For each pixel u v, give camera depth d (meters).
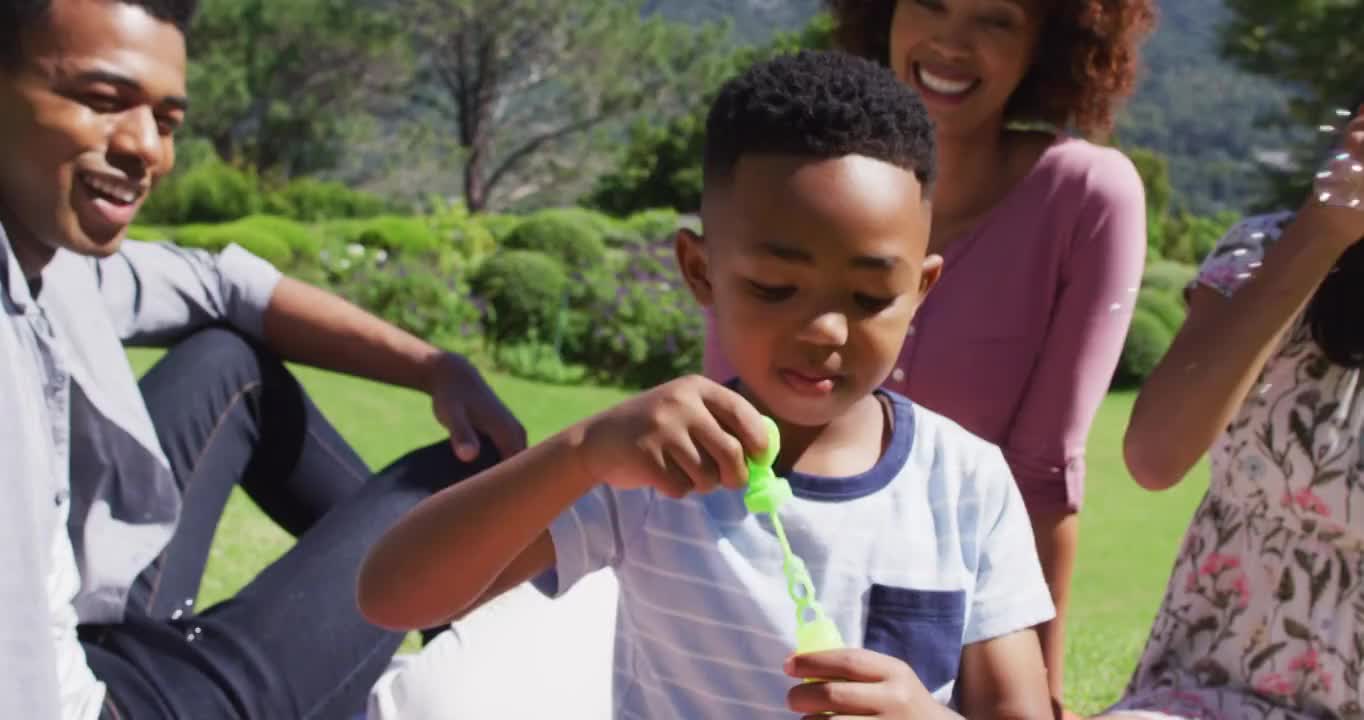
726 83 1.52
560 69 28.88
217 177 24.91
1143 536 5.72
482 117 29.55
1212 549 2.12
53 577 1.70
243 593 2.15
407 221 14.95
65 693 1.70
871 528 1.54
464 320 10.55
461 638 2.13
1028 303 2.36
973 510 1.59
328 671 2.10
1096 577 5.01
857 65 1.48
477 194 29.86
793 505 1.53
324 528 2.23
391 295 10.63
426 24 27.92
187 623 2.07
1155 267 13.58
